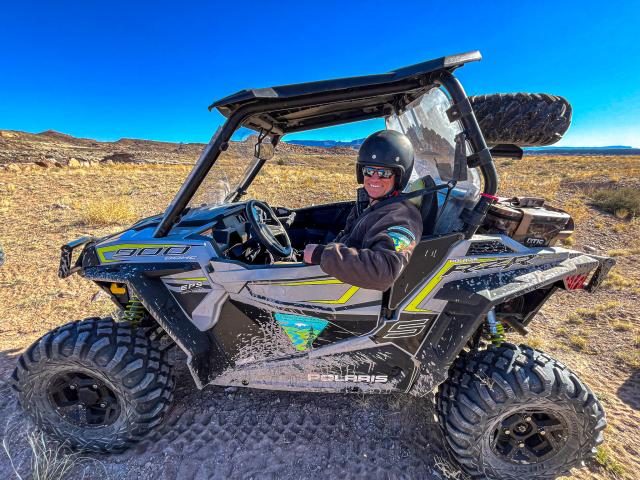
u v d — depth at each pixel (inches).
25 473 87.1
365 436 100.8
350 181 687.1
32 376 87.7
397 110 111.7
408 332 87.1
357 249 79.7
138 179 708.7
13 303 181.2
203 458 92.8
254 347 92.0
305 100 78.2
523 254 87.3
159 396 90.0
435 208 85.7
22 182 599.2
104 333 87.4
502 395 79.4
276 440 98.5
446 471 90.3
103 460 91.7
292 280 84.7
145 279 87.0
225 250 93.4
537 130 90.8
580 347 155.7
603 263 95.8
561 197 515.2
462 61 73.7
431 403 113.3
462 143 79.5
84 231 314.8
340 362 91.0
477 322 82.3
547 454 87.2
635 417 115.8
